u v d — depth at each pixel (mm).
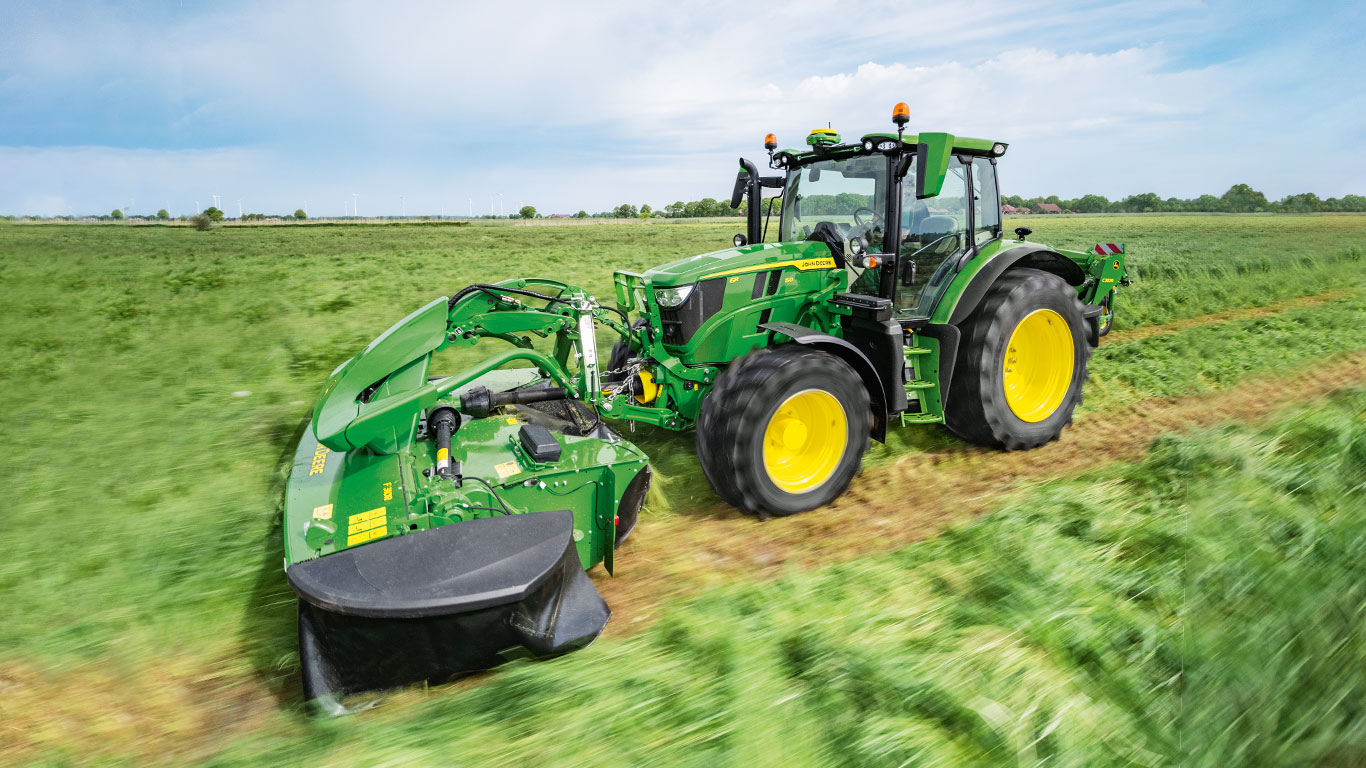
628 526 3703
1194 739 2148
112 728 2555
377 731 2320
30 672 2840
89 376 6902
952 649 2574
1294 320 9258
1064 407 5328
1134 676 2424
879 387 4547
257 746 2318
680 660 2637
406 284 13977
